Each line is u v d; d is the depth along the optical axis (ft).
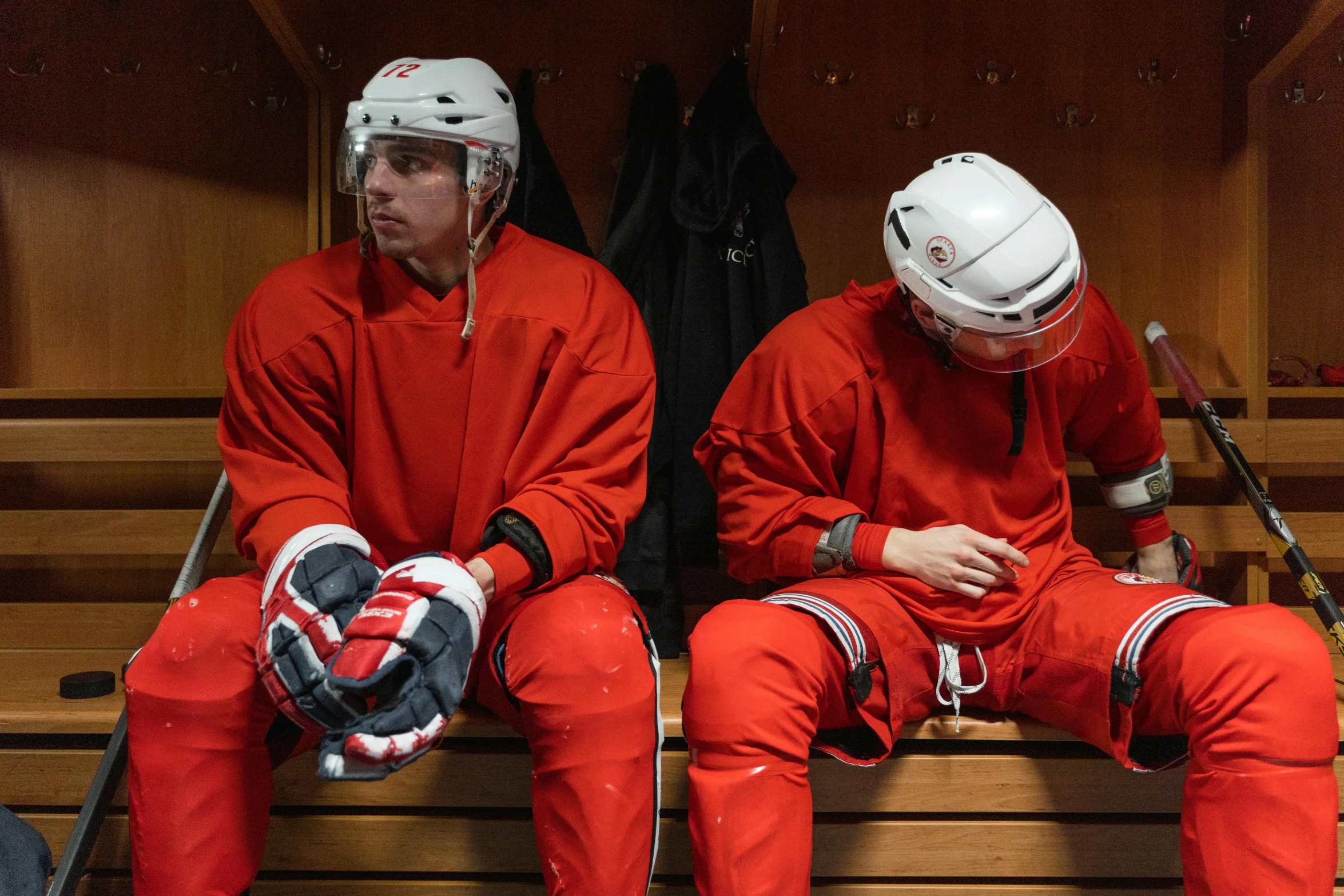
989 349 3.72
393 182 3.51
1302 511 6.13
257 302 3.93
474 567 3.25
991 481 4.04
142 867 3.10
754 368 4.30
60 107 6.40
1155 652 3.43
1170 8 6.46
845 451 4.20
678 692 4.65
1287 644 3.06
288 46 5.88
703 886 3.15
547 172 5.92
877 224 6.48
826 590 3.83
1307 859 2.95
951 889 3.88
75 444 5.73
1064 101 6.47
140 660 3.19
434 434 3.82
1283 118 6.43
